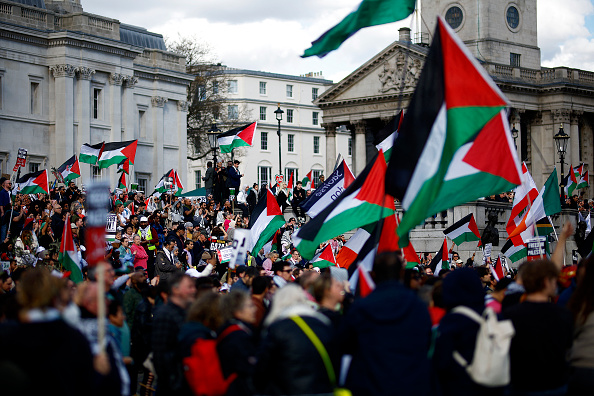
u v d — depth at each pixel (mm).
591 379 10016
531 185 25969
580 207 48812
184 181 82125
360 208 15031
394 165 12305
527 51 100562
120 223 31469
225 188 41969
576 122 92500
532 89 90812
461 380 9516
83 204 36438
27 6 66375
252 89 120688
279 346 9391
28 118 66000
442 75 11930
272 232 23219
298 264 24391
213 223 40938
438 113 11945
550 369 9695
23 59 65938
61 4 74312
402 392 8992
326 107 96312
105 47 70938
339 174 20922
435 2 99000
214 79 95562
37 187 33406
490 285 19031
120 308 12008
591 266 10305
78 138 68625
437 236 46781
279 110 68062
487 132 12727
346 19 13961
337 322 10594
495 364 9273
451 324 9656
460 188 12523
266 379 9578
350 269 15438
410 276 13180
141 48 74750
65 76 67625
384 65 91688
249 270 16359
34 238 23703
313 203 20953
